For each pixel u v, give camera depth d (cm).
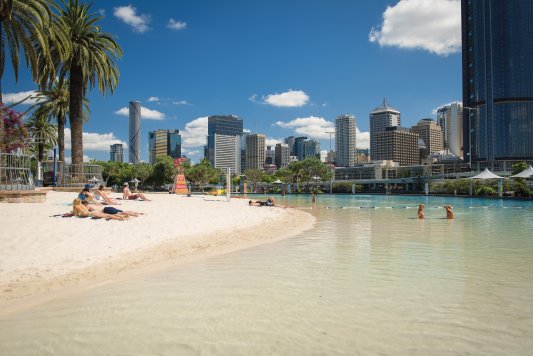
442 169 16475
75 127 3341
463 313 608
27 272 841
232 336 522
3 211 1709
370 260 1034
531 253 1127
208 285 777
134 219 1683
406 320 579
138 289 747
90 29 3403
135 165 12512
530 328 546
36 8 2350
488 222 2100
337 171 19812
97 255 1017
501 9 14700
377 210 3253
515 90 14538
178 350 481
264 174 15650
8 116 3797
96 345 497
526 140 14550
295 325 561
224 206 2945
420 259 1041
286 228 1830
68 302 669
